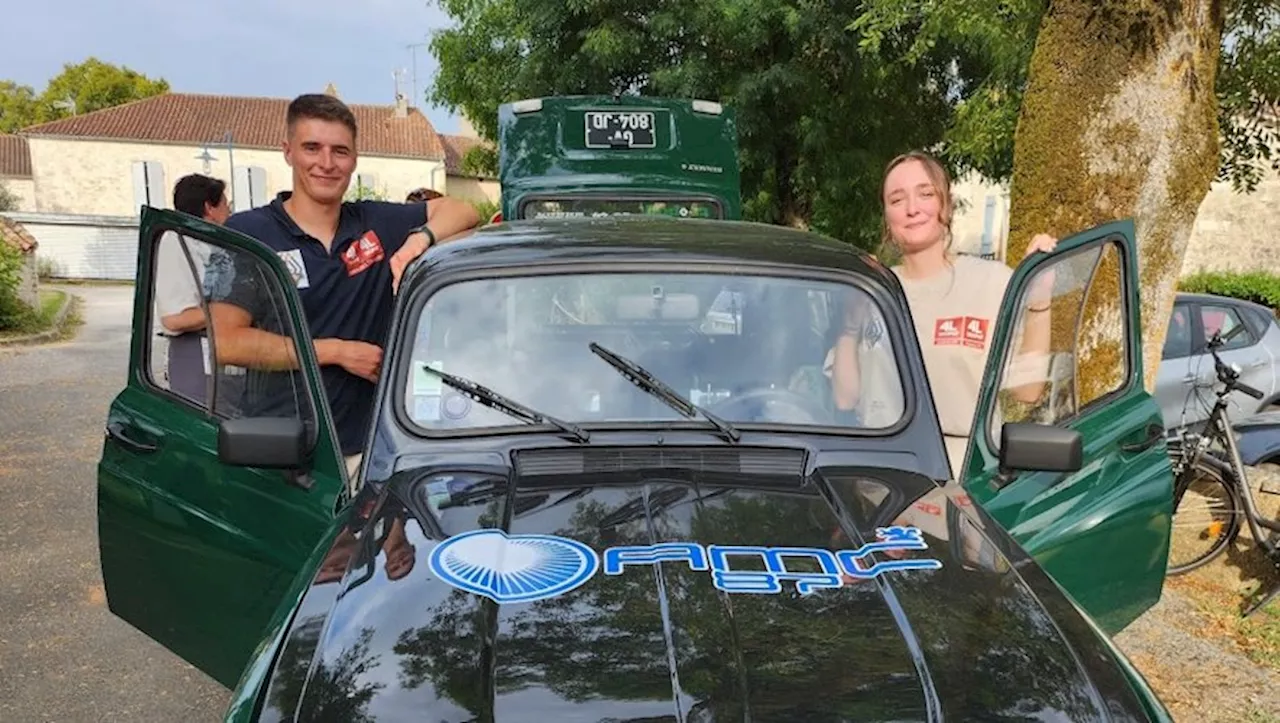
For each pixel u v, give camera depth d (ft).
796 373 9.66
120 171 148.05
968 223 95.45
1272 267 81.66
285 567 9.64
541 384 9.50
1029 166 17.99
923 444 9.46
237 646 10.22
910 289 12.72
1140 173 17.13
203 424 10.31
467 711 5.70
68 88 215.10
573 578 6.96
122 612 11.02
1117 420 10.92
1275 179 80.12
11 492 25.55
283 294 9.58
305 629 6.65
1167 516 11.00
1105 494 10.55
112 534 10.98
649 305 9.78
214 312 10.07
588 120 28.22
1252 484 19.58
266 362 9.92
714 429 9.23
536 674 5.93
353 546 7.70
